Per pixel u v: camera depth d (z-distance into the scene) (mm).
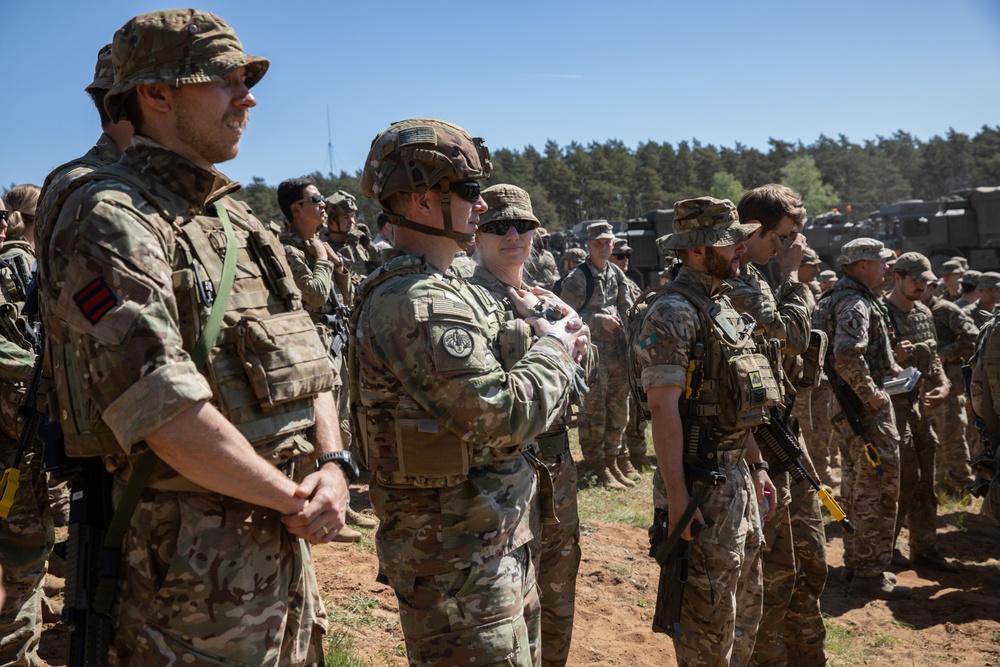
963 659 4602
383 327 2184
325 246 5641
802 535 3979
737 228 3248
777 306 4078
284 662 1976
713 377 3145
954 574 5914
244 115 1980
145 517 1804
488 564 2252
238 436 1749
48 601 4258
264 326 1902
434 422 2186
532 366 2264
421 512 2262
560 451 3418
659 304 3170
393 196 2357
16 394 3211
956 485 7969
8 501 2598
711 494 3107
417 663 2271
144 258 1715
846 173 110500
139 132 1908
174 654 1778
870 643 4809
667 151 99750
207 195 1949
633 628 4660
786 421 3893
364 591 4594
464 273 3957
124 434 1653
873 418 5383
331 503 1932
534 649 2379
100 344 1665
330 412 2141
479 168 2357
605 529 6402
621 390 7762
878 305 5512
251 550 1854
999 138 94375
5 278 3590
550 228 84375
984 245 22953
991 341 5062
